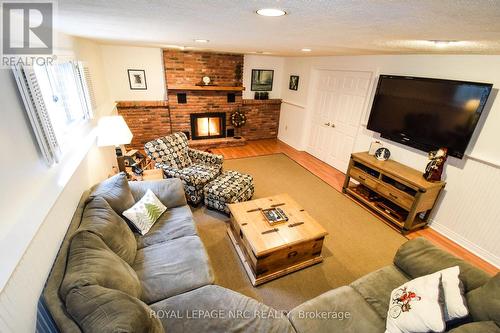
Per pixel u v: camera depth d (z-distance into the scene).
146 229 2.10
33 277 1.16
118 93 4.82
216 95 5.38
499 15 0.92
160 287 1.60
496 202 2.47
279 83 6.16
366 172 3.44
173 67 4.84
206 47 3.79
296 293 2.10
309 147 5.51
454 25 1.15
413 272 1.75
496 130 2.41
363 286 1.70
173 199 2.46
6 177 1.19
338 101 4.51
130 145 5.12
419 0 0.82
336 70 4.45
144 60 4.77
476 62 2.49
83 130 2.61
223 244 2.61
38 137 1.47
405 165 3.30
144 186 2.43
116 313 0.99
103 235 1.57
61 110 2.26
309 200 3.59
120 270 1.40
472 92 2.46
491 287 1.32
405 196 2.90
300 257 2.28
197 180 3.09
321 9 1.02
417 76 3.06
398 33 1.50
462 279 1.52
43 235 1.29
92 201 1.84
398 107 3.22
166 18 1.40
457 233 2.83
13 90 1.31
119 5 1.09
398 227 3.03
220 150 5.50
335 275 2.30
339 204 3.51
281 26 1.50
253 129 6.28
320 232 2.25
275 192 3.77
